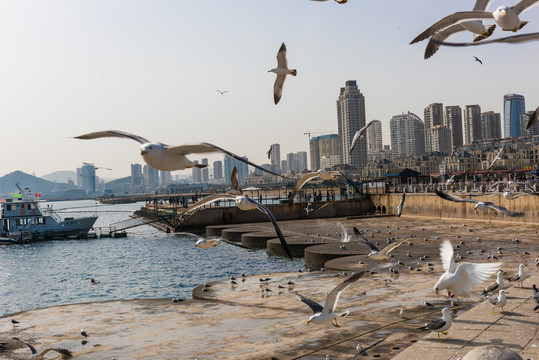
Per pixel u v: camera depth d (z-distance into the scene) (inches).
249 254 2026.3
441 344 549.6
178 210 3472.0
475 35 329.7
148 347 678.5
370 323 719.1
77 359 644.7
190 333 735.7
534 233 1859.0
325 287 1000.9
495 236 1808.6
